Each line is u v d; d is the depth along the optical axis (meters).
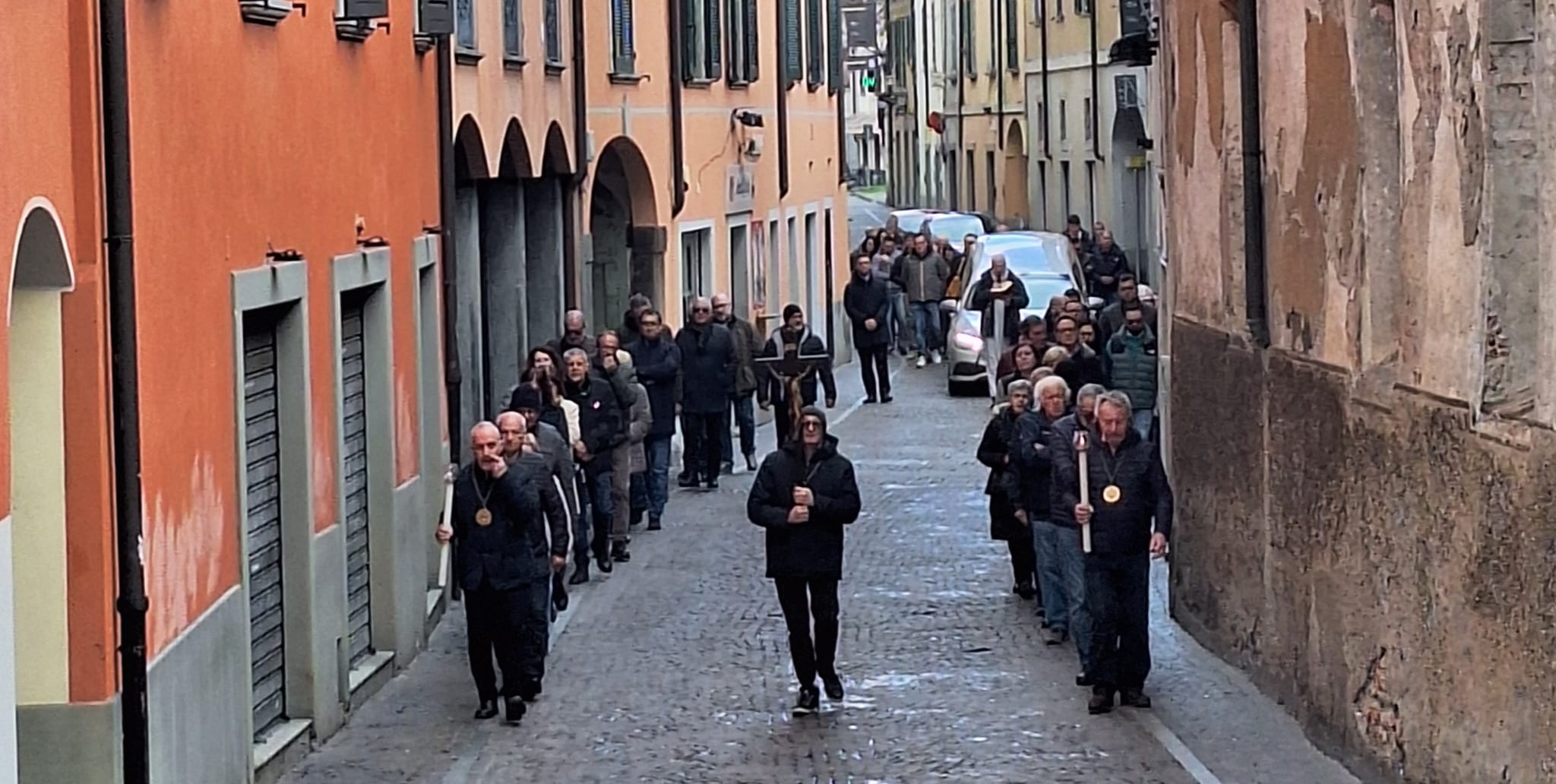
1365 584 14.25
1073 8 55.88
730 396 30.98
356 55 18.22
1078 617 17.73
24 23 10.82
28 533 11.82
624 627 21.06
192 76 13.58
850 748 15.91
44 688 11.88
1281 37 16.38
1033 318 24.70
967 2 73.56
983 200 71.81
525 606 17.06
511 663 17.08
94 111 11.84
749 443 32.41
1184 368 20.17
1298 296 16.11
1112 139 51.09
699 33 38.03
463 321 25.92
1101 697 16.81
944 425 37.62
